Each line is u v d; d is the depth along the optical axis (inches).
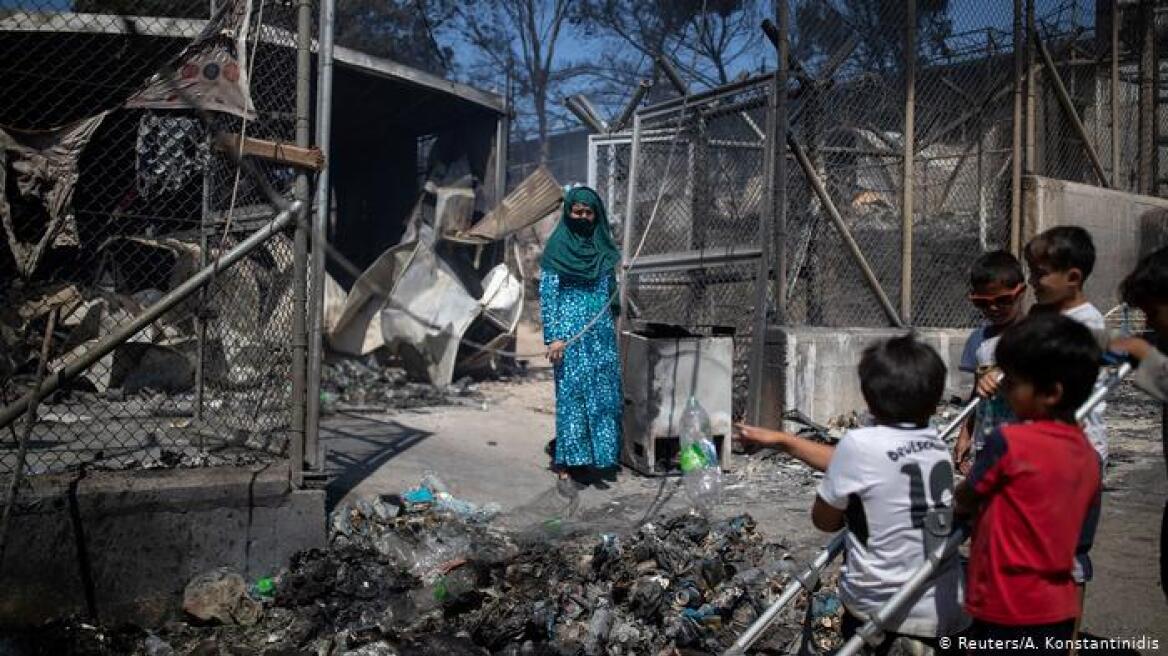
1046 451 77.5
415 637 124.6
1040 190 326.6
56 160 195.5
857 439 87.0
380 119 464.8
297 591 134.0
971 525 84.6
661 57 311.7
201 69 158.2
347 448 229.3
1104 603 133.3
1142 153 440.1
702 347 216.1
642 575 142.5
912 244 312.3
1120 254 370.9
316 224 153.0
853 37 270.8
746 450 228.2
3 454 151.2
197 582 132.3
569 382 201.0
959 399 258.8
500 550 153.3
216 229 201.0
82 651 118.9
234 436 169.5
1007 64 361.7
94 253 249.8
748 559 153.5
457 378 391.9
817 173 275.4
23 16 214.7
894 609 84.0
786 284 261.6
